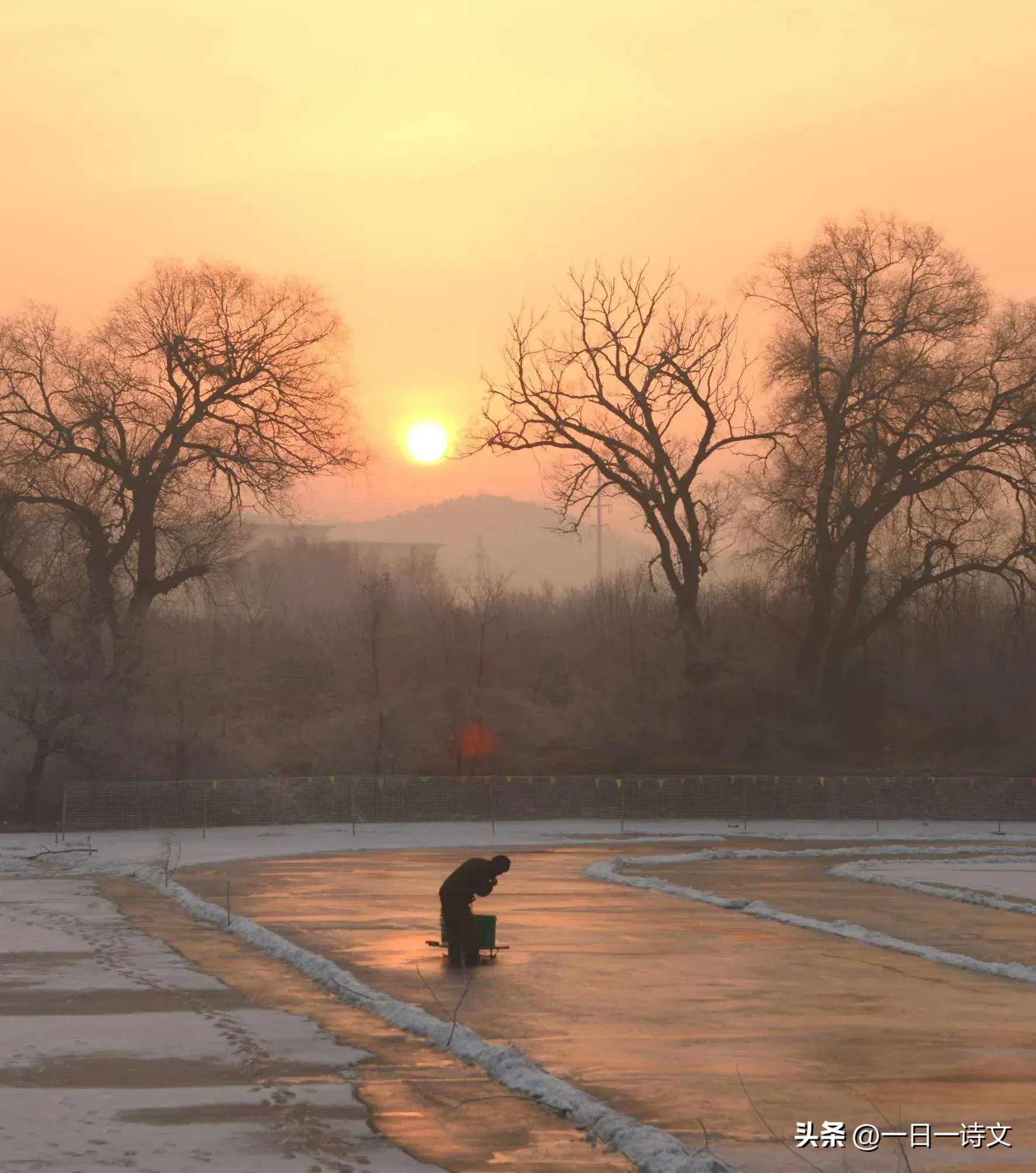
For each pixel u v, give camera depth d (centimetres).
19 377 9319
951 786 9844
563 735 10862
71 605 9762
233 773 9438
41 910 4553
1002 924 4422
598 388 11131
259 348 9638
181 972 3272
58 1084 2153
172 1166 1744
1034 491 10525
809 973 3350
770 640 11481
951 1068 2316
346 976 3158
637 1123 1897
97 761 8994
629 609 12494
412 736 10519
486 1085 2172
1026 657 11512
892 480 10831
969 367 10562
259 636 11612
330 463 9769
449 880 3447
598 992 3047
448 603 11881
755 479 11000
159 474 9500
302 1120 1966
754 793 9775
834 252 10569
